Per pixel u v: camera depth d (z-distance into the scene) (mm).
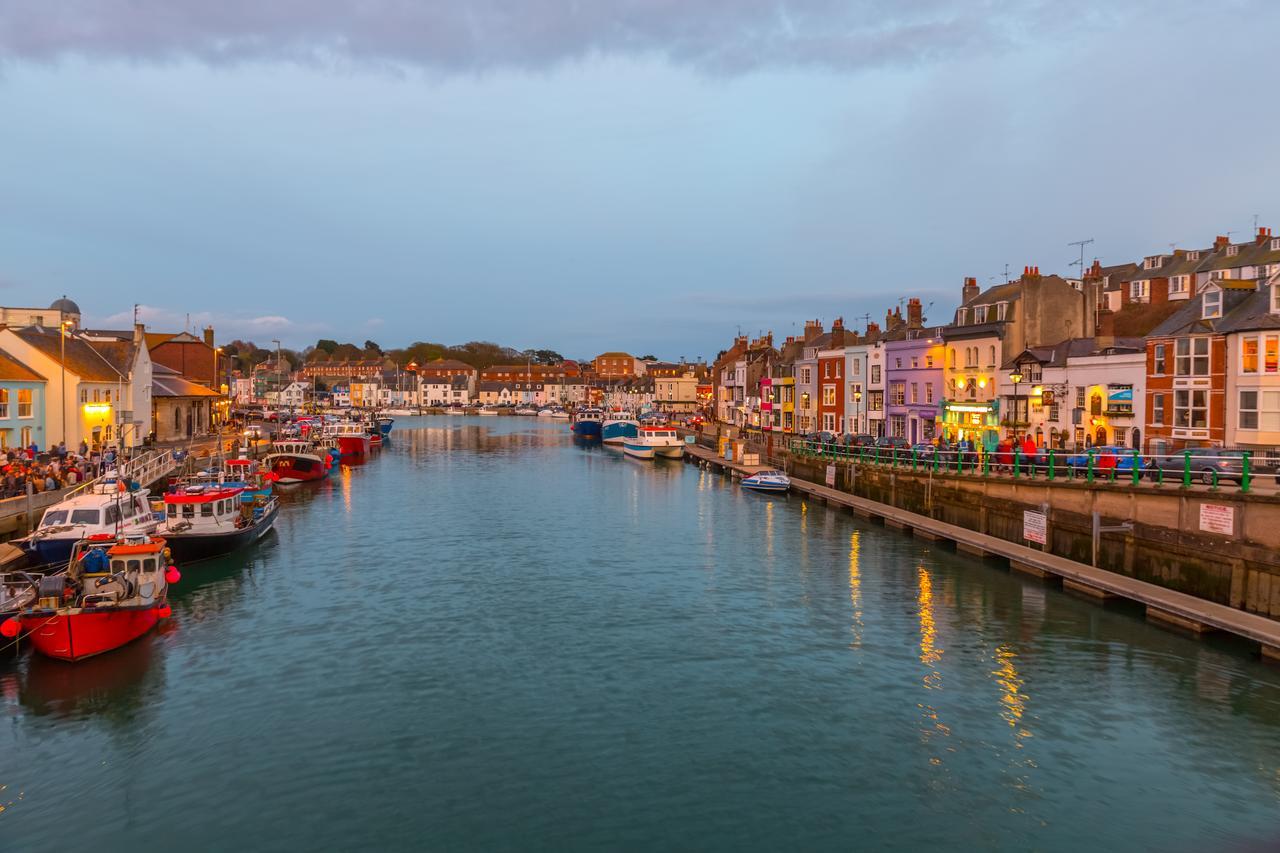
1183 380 41719
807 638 28547
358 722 21922
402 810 17719
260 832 16953
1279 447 36469
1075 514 35500
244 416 127625
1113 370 47062
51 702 23062
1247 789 18422
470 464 95688
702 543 45562
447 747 20547
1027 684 24125
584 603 33000
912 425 72125
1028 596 33156
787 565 39750
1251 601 26828
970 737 20953
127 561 28188
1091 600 32094
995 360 60281
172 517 39938
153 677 24891
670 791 18484
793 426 98375
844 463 60875
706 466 90500
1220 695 22953
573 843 16562
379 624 30156
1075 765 19516
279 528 50438
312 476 74938
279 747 20531
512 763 19750
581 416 157250
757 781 18891
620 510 58406
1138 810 17625
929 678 24797
